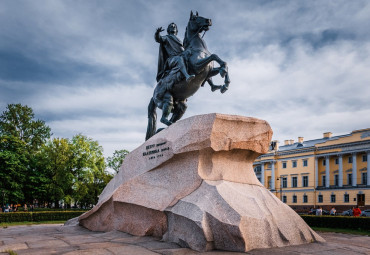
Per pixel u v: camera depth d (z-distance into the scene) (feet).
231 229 14.98
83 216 25.32
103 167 120.16
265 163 180.75
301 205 163.32
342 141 152.66
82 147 107.76
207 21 25.04
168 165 20.15
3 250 14.79
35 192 102.53
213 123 18.35
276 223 16.87
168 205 18.29
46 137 126.82
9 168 94.73
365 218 36.19
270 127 20.49
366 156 145.18
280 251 14.79
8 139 102.89
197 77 25.12
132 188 21.27
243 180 19.76
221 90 22.95
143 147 22.29
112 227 22.35
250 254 14.16
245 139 19.31
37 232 23.47
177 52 27.25
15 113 122.72
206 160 18.97
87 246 15.89
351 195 145.59
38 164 105.70
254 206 16.92
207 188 17.61
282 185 173.47
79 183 106.32
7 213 51.75
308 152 164.14
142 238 18.60
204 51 25.32
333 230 35.09
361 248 16.16
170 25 29.30
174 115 28.81
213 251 14.97
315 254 14.20
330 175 157.07
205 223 15.52
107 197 22.82
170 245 16.33
